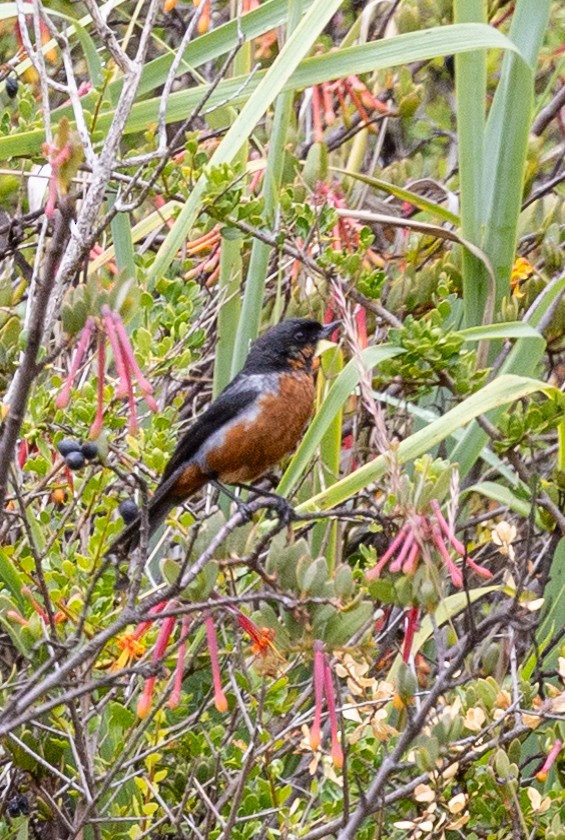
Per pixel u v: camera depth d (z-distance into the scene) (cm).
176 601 742
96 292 681
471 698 847
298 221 1038
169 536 1062
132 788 905
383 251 1346
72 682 758
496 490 1002
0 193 1152
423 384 1016
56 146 624
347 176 1300
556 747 795
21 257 1140
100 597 856
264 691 780
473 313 1099
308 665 883
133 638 777
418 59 998
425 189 1424
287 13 1082
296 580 736
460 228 1088
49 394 909
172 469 961
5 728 666
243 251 1272
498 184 1080
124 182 1025
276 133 1065
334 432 1002
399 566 718
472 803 834
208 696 910
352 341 807
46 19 800
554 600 997
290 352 995
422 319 1059
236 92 991
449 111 1639
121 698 959
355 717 797
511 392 910
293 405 985
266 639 725
